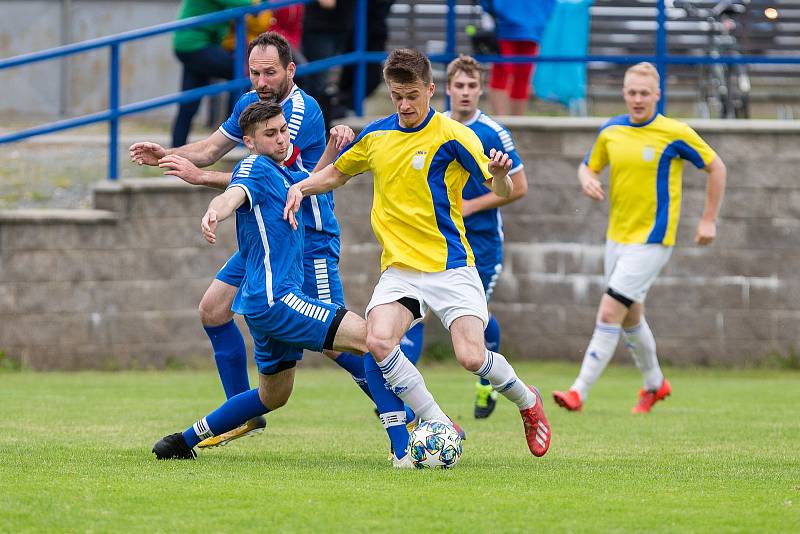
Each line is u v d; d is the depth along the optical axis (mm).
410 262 18625
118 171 40875
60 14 55844
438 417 18328
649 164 28531
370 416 26734
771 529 13383
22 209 39969
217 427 18719
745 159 40000
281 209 18125
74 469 17391
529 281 40844
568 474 17375
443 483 16297
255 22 41500
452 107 25594
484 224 26172
